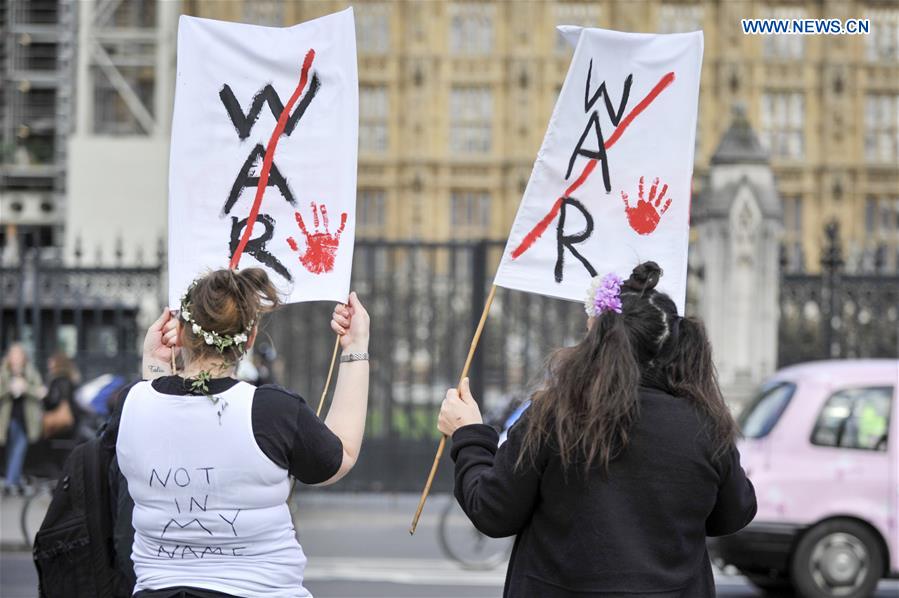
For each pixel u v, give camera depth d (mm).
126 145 41312
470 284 28406
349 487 24094
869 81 71375
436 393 29984
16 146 48562
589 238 5891
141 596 4340
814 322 23781
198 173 5777
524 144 70375
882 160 71312
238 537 4328
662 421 4309
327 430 4465
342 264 5719
